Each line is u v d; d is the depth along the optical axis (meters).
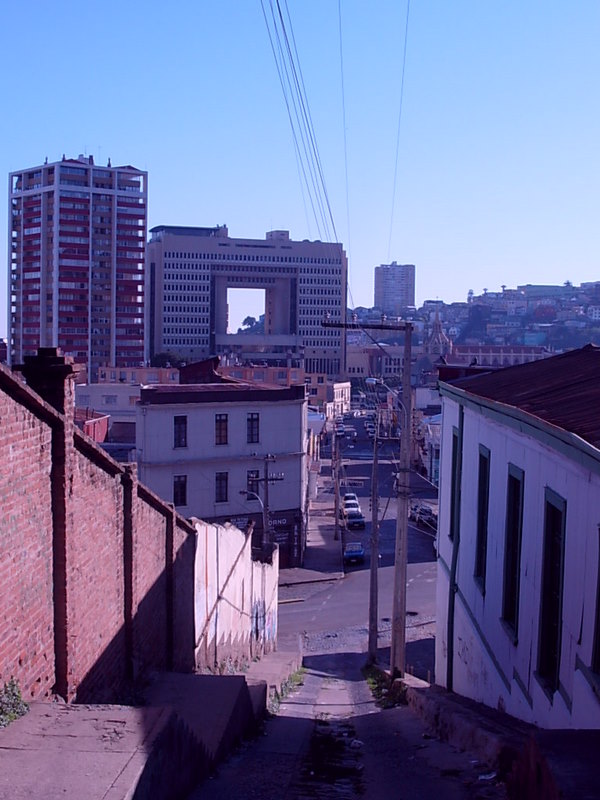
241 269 162.12
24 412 8.20
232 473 42.28
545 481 10.18
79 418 50.41
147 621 13.07
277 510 43.81
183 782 7.82
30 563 8.38
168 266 161.12
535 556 10.60
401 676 20.70
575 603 8.79
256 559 28.05
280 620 36.31
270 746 11.52
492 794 7.84
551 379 13.74
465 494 15.99
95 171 123.25
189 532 16.17
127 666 11.92
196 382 55.78
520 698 11.25
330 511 61.50
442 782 8.74
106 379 94.19
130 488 11.91
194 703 11.37
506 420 11.84
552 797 5.40
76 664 9.60
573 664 8.81
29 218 124.81
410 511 58.12
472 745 10.02
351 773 9.44
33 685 8.43
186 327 162.50
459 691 16.36
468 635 15.48
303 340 161.88
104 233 124.31
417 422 77.12
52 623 8.97
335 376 153.00
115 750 6.71
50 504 8.92
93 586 10.38
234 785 8.66
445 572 18.34
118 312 126.06
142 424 39.81
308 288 163.12
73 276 122.94
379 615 36.53
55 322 123.38
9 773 6.30
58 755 6.62
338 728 13.73
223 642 19.92
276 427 43.50
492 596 13.28
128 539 11.94
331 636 33.66
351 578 43.19
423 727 13.16
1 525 7.67
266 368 94.38
